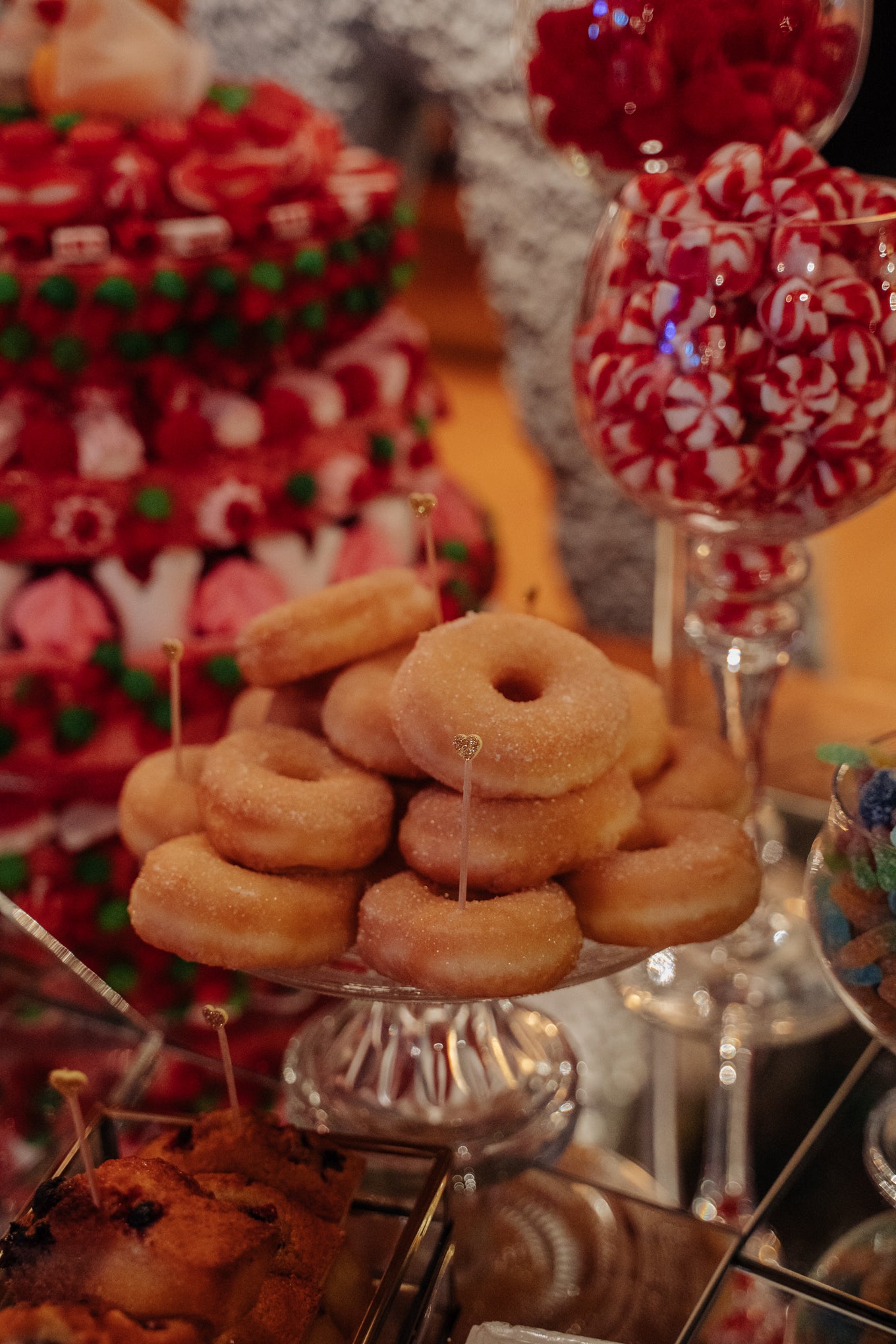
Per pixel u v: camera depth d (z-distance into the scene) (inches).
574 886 38.9
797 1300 37.8
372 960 38.0
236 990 45.5
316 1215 37.0
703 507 42.1
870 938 37.3
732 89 41.5
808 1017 43.2
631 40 41.3
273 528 48.8
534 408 78.9
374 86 75.9
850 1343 37.2
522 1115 41.1
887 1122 40.6
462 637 39.3
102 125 47.8
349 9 71.1
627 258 42.0
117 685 47.7
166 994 45.3
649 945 38.7
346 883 39.1
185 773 41.3
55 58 48.9
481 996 37.3
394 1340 37.0
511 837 37.9
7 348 46.4
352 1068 42.1
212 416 48.0
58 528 47.1
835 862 37.7
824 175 40.8
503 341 80.0
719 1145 40.5
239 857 38.8
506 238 74.4
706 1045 42.6
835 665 73.2
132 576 47.8
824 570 68.7
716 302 40.2
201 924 37.9
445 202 169.9
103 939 46.6
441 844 38.1
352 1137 38.2
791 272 39.8
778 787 50.1
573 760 37.7
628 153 43.4
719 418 40.6
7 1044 42.3
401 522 51.3
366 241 49.7
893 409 40.7
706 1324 37.5
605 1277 38.2
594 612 83.0
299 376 49.6
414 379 52.3
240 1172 37.3
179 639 48.4
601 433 42.6
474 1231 39.0
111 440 47.0
